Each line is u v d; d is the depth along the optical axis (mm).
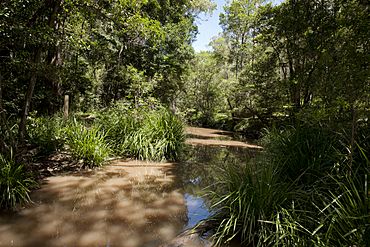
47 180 4352
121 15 5551
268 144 4164
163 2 13711
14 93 5586
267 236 2271
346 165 2545
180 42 14562
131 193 4023
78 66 11148
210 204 3355
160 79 12922
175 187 4387
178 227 2908
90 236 2668
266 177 2621
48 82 7938
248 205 2436
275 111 11781
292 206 2225
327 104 5246
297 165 3037
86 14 5406
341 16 7016
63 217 3084
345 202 2082
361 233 1708
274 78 12297
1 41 4242
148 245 2502
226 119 19250
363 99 4367
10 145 3881
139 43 13312
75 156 5184
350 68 4633
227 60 20422
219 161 6363
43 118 6309
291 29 9391
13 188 3301
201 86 22125
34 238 2584
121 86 12938
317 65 6988
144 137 6180
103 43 11570
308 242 2018
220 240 2463
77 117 7820
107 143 5879
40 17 4992
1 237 2572
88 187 4176
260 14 11422
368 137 2809
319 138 3221
